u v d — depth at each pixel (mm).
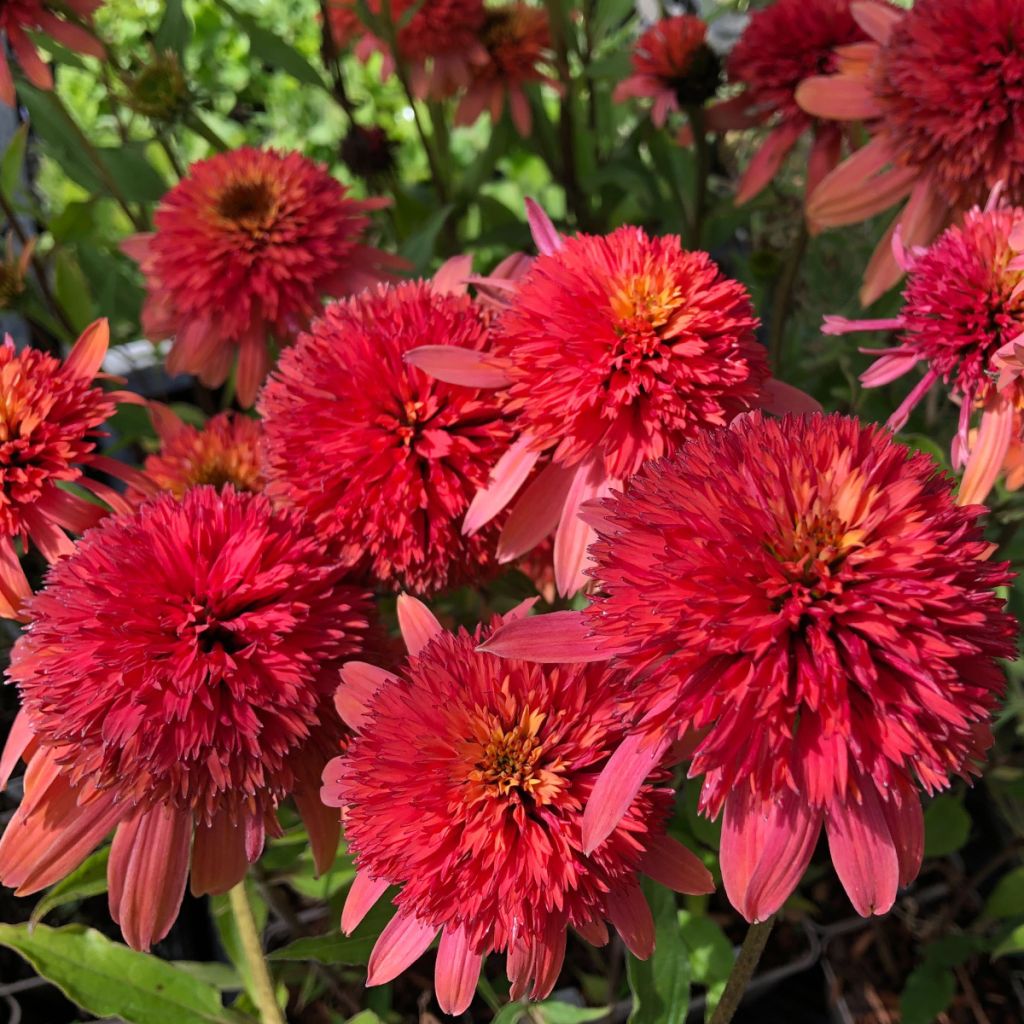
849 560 180
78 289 404
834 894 385
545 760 204
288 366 254
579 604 301
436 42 412
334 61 423
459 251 467
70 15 355
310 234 331
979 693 179
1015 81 282
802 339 450
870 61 328
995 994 365
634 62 398
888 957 371
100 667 212
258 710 219
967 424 258
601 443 230
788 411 251
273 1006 261
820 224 327
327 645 223
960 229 270
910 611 176
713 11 450
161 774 212
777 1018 364
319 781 231
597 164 494
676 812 315
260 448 291
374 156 438
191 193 336
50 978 258
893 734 176
